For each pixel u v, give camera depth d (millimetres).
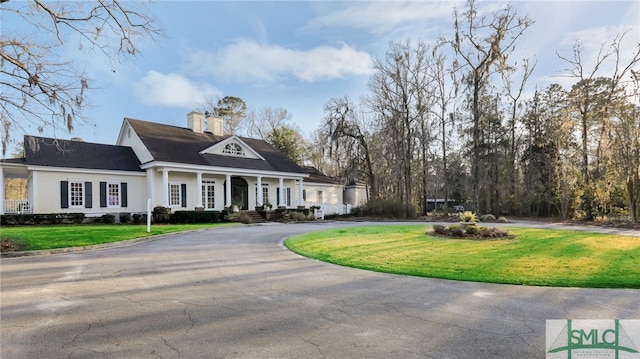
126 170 22328
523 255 8492
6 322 4199
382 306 4770
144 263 8062
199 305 4859
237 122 49312
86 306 4832
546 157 28344
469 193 32031
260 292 5551
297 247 10281
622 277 6180
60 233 12891
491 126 29719
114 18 10297
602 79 24391
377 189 36312
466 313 4441
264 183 28875
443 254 8766
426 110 30094
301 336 3707
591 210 23188
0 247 9820
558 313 4406
